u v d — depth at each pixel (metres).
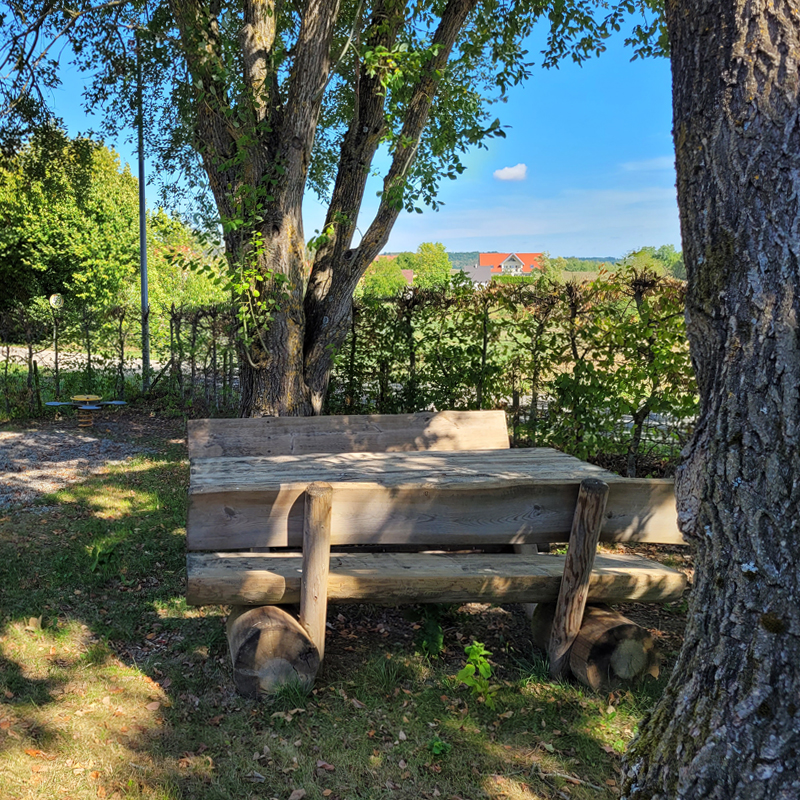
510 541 3.47
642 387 6.70
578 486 3.46
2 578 4.70
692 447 2.12
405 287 8.47
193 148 7.05
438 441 5.27
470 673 3.34
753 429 1.90
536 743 3.12
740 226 1.92
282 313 6.71
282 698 3.35
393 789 2.80
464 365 7.88
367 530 3.34
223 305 10.95
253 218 6.27
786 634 1.83
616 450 7.05
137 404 12.24
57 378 12.00
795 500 1.83
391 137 6.51
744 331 1.92
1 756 2.87
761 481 1.88
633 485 3.45
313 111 6.38
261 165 6.42
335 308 7.16
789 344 1.84
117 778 2.79
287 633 3.34
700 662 2.04
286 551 4.45
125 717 3.22
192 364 11.72
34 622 4.08
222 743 3.05
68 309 13.08
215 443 4.89
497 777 2.89
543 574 3.59
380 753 3.02
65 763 2.87
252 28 6.26
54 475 7.61
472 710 3.36
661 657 3.96
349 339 8.71
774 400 1.86
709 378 2.06
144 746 3.01
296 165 6.46
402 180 6.74
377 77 6.71
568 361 7.06
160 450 8.95
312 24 6.02
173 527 5.91
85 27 7.99
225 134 6.45
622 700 3.45
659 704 2.21
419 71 6.48
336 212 6.97
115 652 3.85
